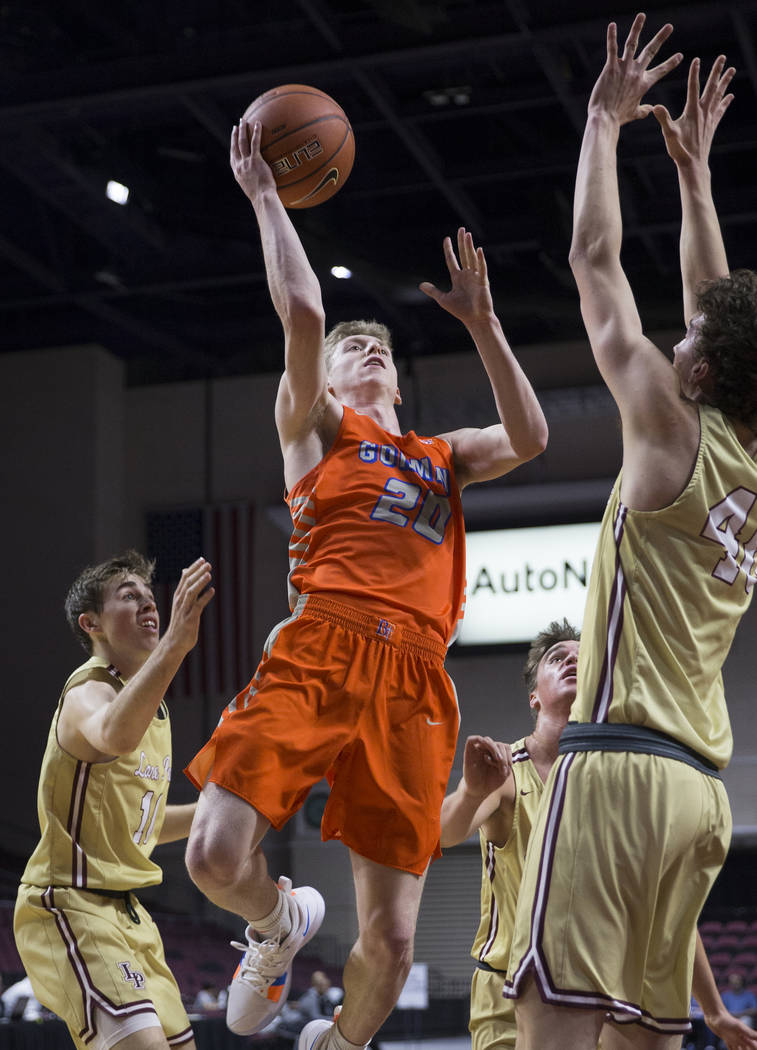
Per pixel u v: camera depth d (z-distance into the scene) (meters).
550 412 22.86
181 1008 4.03
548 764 4.37
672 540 2.69
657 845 2.55
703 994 3.84
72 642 23.33
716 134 17.73
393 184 19.59
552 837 2.60
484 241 20.77
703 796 2.64
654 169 18.98
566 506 22.58
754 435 2.83
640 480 2.69
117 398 25.33
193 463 24.95
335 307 23.11
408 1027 15.09
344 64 16.25
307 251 19.14
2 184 20.47
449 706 3.27
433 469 3.40
